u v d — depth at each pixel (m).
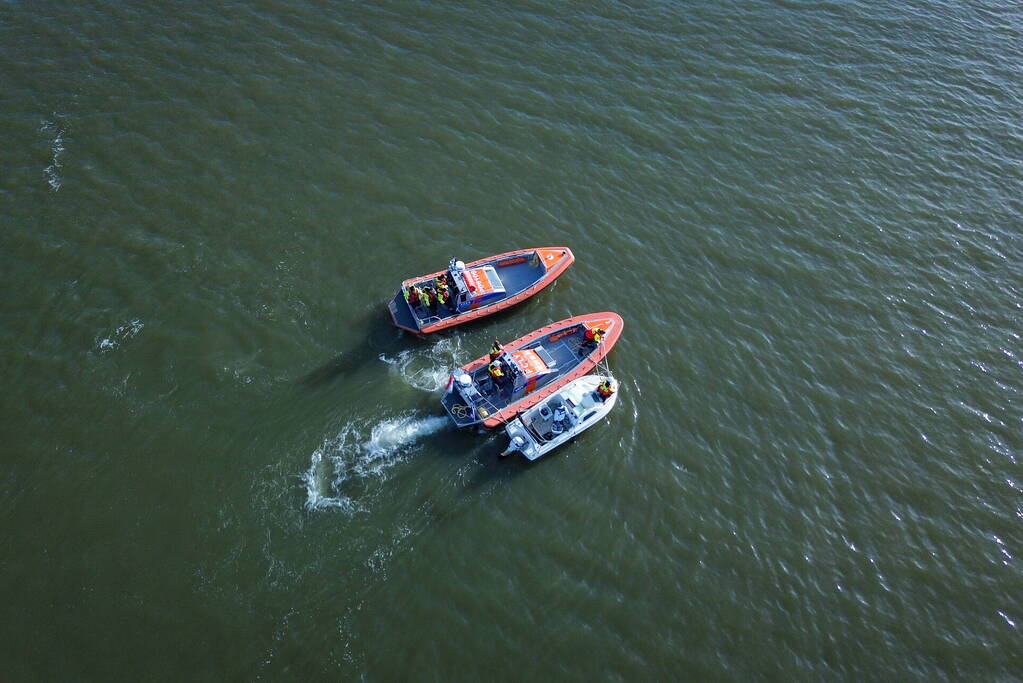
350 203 47.44
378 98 54.03
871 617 32.94
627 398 39.66
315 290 42.75
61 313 40.28
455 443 36.75
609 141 53.31
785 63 60.41
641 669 30.62
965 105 57.94
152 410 36.88
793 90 58.31
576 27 61.41
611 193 50.06
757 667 31.14
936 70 60.75
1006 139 55.44
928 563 34.78
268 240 44.88
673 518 35.28
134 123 50.47
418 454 36.19
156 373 38.31
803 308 44.91
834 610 33.00
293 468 35.22
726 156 53.16
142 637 30.05
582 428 37.47
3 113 49.94
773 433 39.00
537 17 61.84
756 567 34.00
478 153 51.41
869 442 39.03
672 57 59.91
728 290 45.50
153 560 32.00
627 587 32.84
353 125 52.06
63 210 45.09
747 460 37.78
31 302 40.56
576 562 33.41
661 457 37.47
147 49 55.47
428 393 38.62
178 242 44.19
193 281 42.38
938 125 56.28
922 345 43.50
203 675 29.34
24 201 45.28
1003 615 33.38
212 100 52.50
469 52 58.19
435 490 35.03
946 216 50.38
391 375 39.31
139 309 40.81
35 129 49.34
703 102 56.72
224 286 42.34
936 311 45.22
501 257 43.91
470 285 41.66
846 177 52.50
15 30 55.62
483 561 33.06
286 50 56.59
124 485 34.16
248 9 59.56
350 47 57.41
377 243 45.47
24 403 36.69
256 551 32.47
